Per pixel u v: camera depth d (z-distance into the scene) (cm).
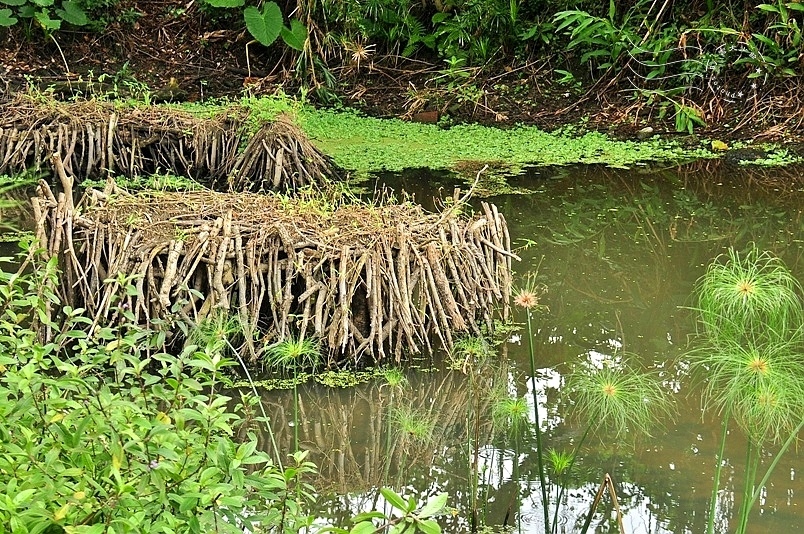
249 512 272
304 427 365
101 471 209
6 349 248
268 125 688
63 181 423
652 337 445
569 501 319
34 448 205
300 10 996
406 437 359
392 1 1011
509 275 454
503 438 360
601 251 565
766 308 298
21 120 720
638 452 347
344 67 1003
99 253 405
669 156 795
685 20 927
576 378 400
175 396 224
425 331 411
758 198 677
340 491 326
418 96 946
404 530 192
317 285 400
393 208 453
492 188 699
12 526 181
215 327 367
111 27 1039
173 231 412
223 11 1060
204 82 986
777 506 313
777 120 851
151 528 194
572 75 941
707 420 367
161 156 718
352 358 407
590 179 727
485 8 976
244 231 411
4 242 557
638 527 303
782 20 867
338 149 809
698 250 568
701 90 890
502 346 434
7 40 998
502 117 911
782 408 274
